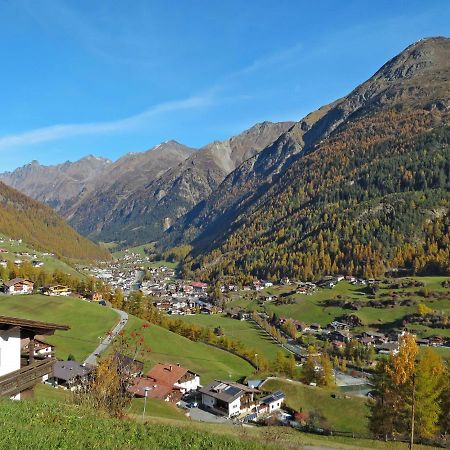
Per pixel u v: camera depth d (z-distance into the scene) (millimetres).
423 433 51188
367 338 163500
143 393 74938
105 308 144625
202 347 129500
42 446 15797
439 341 154000
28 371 25391
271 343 161750
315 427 66125
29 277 183250
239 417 80250
